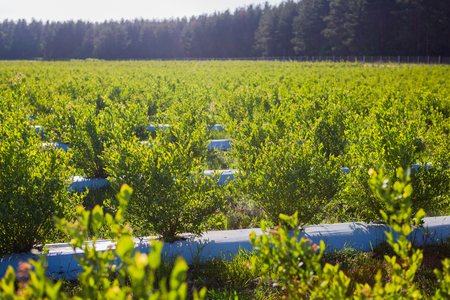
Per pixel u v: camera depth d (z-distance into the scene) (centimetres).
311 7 8131
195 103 1077
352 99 1056
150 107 1453
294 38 8494
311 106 945
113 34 12012
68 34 13500
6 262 377
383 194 165
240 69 3844
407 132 491
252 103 1143
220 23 10906
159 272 367
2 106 559
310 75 2777
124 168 441
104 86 1966
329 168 463
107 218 151
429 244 426
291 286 191
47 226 423
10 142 434
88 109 867
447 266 180
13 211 399
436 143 535
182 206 440
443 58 5488
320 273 185
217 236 447
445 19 5700
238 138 713
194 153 695
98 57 12050
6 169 408
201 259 407
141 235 449
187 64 5422
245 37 10638
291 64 4950
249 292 349
